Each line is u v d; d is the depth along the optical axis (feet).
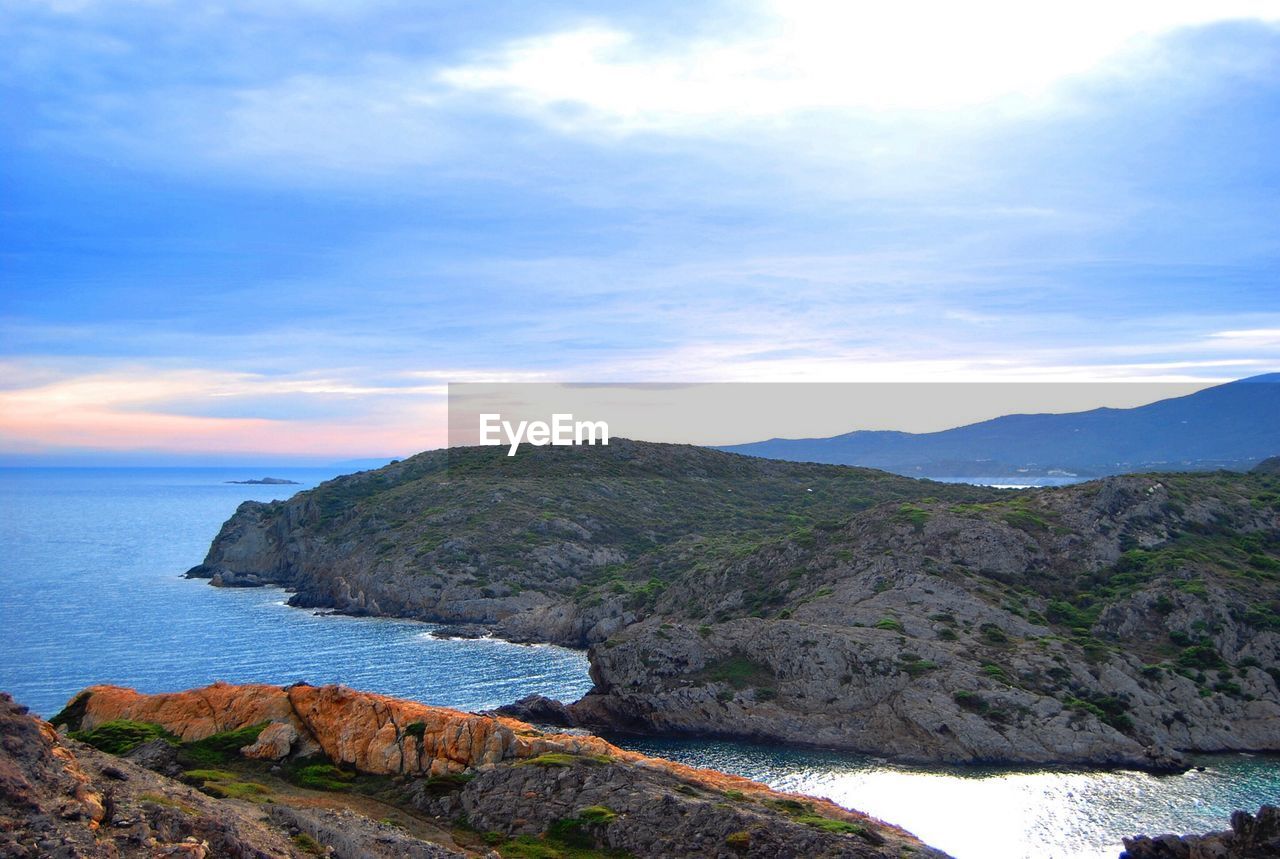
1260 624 343.05
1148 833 231.09
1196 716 309.83
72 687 367.04
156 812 100.27
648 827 139.85
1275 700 317.01
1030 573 407.03
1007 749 292.81
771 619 379.96
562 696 376.48
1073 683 321.11
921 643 339.77
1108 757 288.92
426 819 145.28
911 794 261.03
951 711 304.30
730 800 151.94
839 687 328.08
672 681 343.67
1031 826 235.81
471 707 355.56
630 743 319.27
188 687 369.71
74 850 83.76
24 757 96.53
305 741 162.81
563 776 151.12
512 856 133.49
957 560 414.21
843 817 153.17
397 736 160.56
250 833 111.24
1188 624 351.25
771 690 334.24
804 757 299.38
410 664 430.20
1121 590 379.55
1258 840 182.91
